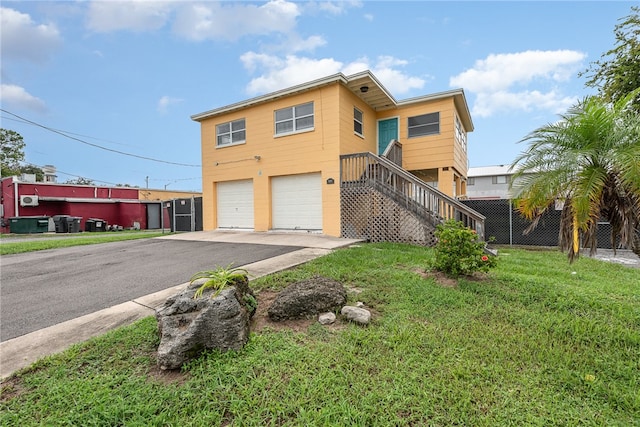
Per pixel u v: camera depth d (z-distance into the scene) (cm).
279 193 1109
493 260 464
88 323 337
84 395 207
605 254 765
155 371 238
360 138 1104
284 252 715
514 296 388
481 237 729
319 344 273
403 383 216
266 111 1109
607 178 294
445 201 785
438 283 447
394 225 884
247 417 186
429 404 195
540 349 264
